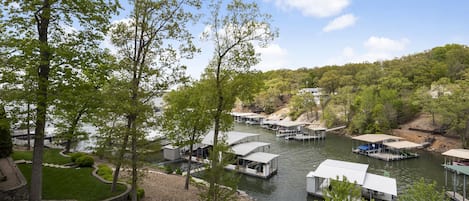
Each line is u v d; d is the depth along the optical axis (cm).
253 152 4506
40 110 1357
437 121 6106
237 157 4197
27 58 1258
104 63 1505
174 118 2531
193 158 4641
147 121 1756
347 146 6075
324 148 5900
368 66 9781
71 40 1397
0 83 1314
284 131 7712
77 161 2620
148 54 1736
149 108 1691
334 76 9938
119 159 1728
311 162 4759
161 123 1908
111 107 1583
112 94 1606
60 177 2127
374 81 8156
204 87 2441
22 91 1318
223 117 2405
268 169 3903
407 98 6925
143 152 1833
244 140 5328
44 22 1374
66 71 1316
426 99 5953
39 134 1444
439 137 5819
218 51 2286
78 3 1327
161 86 1747
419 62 8056
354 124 7162
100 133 1739
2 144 2277
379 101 6825
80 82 1402
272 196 3238
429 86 7025
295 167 4447
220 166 1593
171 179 3097
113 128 1697
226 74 2291
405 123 6831
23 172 2067
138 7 1675
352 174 3225
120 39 1719
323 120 8512
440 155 5181
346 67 11681
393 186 2998
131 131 1658
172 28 1736
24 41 1234
